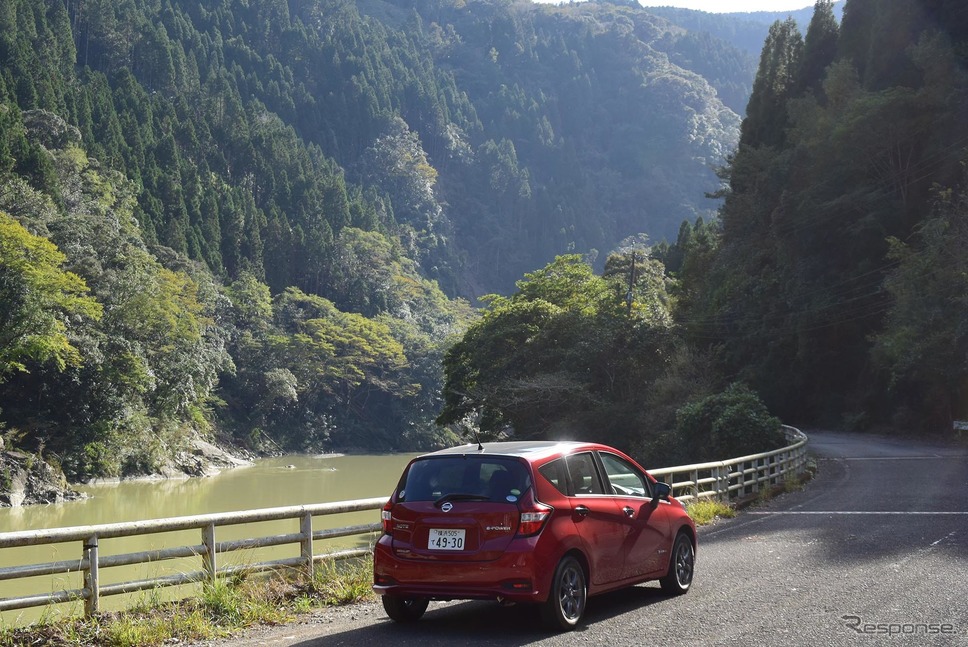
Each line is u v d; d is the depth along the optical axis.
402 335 128.38
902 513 16.33
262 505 53.19
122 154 110.94
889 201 55.84
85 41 170.75
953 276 44.12
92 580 8.16
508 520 7.85
